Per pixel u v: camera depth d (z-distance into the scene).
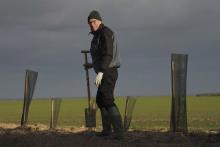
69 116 50.84
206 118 40.94
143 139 17.06
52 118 25.42
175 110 20.03
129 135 18.12
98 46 17.34
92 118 23.22
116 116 17.22
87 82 23.16
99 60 17.44
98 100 17.47
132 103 23.02
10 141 15.77
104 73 17.14
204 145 15.64
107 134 17.59
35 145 15.17
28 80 24.31
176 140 16.88
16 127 23.00
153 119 40.44
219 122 33.91
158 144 15.77
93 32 17.44
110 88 17.27
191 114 50.94
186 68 20.14
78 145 15.16
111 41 17.16
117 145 15.33
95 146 15.13
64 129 21.64
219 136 17.81
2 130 20.67
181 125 19.94
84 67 22.81
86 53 22.77
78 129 21.78
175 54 20.16
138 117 45.47
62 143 15.42
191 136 18.22
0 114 58.16
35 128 22.22
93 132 19.55
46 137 16.92
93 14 17.28
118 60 17.38
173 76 20.14
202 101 136.75
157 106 98.94
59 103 25.61
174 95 20.08
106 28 17.28
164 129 22.41
